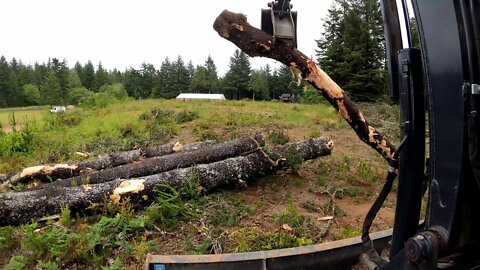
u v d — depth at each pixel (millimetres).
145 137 10297
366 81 22422
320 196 5793
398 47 1916
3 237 4293
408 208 1885
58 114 16250
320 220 4883
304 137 10109
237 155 6402
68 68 74312
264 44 4414
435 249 1585
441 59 1554
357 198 5742
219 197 5438
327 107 19797
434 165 1616
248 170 5891
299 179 6395
